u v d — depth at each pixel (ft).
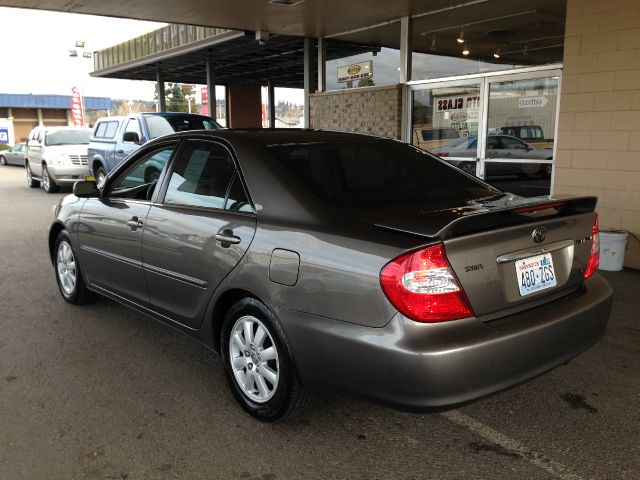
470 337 8.32
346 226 9.30
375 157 12.10
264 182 10.73
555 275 9.75
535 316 9.11
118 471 9.20
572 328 9.50
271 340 10.14
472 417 10.82
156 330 15.49
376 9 30.01
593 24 21.27
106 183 15.39
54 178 50.60
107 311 17.07
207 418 10.84
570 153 22.67
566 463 9.32
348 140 12.64
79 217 15.94
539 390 11.84
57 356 13.75
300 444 9.96
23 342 14.64
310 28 35.17
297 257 9.45
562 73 22.50
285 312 9.61
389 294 8.30
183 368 13.08
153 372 12.86
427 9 29.99
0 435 10.25
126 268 13.96
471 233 8.63
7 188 56.90
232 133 12.19
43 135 54.13
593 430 10.30
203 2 28.45
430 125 31.65
